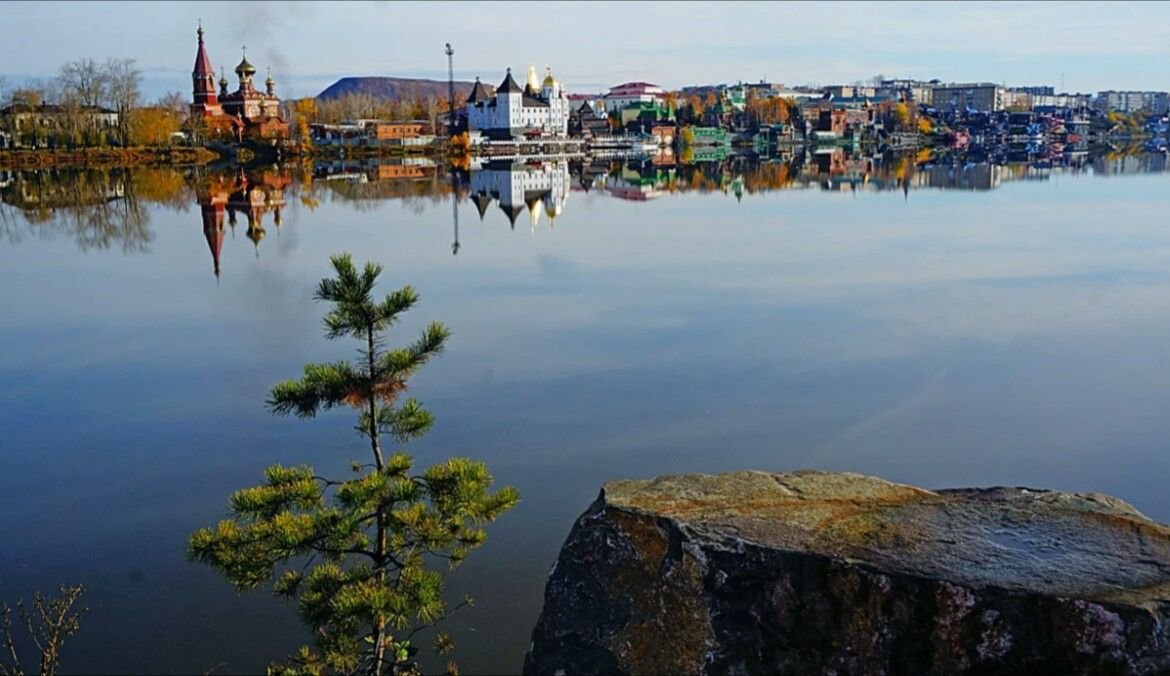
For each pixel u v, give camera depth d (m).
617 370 19.72
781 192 66.75
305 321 25.84
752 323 24.09
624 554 7.68
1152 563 6.91
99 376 20.36
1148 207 51.66
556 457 14.72
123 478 14.41
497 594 10.27
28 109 109.06
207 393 18.89
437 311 26.34
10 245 42.66
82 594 10.70
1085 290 28.06
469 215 54.53
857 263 33.78
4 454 15.52
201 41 121.88
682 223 48.03
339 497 7.70
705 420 16.47
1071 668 6.36
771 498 8.09
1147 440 15.36
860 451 15.04
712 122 176.62
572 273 32.75
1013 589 6.53
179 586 10.80
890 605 6.75
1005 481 13.84
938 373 19.27
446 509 8.11
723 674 7.06
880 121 181.62
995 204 54.75
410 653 9.02
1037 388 18.17
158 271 35.28
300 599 7.84
